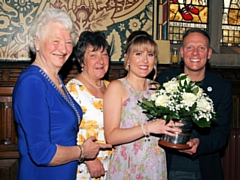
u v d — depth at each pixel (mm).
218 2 4570
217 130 2574
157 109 2113
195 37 2553
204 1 4652
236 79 4016
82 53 2674
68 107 2039
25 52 3680
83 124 2553
